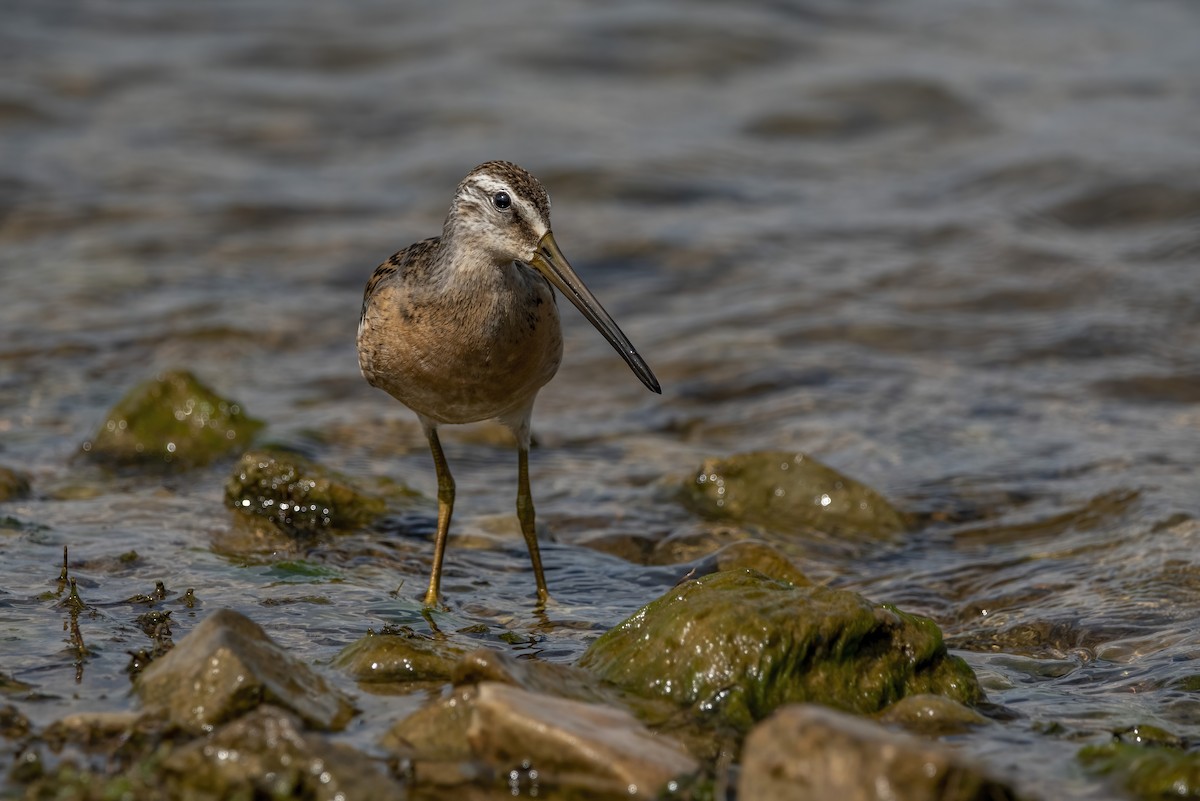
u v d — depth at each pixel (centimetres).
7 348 1588
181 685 776
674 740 761
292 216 2022
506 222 974
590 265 1878
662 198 2094
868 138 2312
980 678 889
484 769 728
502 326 988
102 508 1182
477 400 1024
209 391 1380
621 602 1045
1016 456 1354
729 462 1270
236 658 773
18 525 1122
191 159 2200
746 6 2780
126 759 726
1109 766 744
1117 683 888
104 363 1574
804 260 1888
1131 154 2150
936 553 1166
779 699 805
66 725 756
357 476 1256
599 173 2142
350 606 991
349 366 1612
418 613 989
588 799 708
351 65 2556
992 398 1500
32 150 2184
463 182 981
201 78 2475
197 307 1730
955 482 1299
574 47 2609
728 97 2450
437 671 855
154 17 2723
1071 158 2142
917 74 2494
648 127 2339
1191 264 1828
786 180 2177
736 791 708
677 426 1477
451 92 2444
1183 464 1302
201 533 1133
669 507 1260
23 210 1984
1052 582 1071
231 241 1938
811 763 651
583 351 1666
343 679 847
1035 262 1848
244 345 1647
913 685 839
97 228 1956
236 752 695
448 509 1057
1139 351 1605
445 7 2798
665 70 2542
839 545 1183
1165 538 1123
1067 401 1489
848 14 2781
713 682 804
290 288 1811
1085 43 2678
